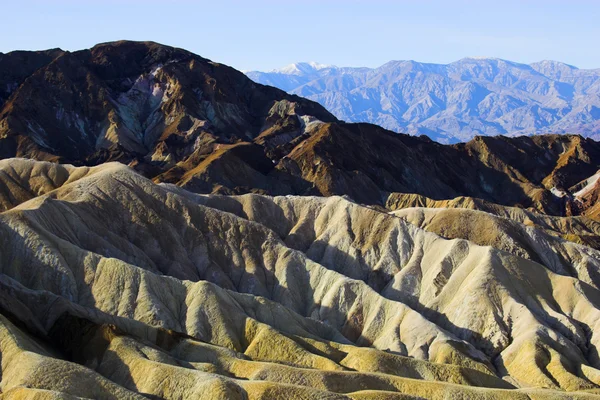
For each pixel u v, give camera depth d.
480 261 137.12
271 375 92.19
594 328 126.00
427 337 118.44
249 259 140.00
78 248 118.56
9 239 116.44
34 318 99.75
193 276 134.75
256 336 108.31
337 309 129.38
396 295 139.00
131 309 109.44
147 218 140.75
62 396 75.00
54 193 142.38
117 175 147.62
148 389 85.25
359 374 94.44
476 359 115.94
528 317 124.25
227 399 79.88
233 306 113.94
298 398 82.00
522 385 111.06
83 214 133.88
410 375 104.12
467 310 128.75
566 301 133.00
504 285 131.50
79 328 97.62
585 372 114.06
